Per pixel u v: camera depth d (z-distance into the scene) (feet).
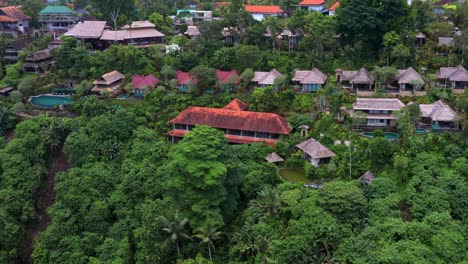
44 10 512.63
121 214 250.78
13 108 341.62
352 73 337.72
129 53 383.86
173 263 211.82
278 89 339.16
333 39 372.38
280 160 268.82
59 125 309.01
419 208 218.38
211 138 234.79
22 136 304.30
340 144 270.67
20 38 465.06
